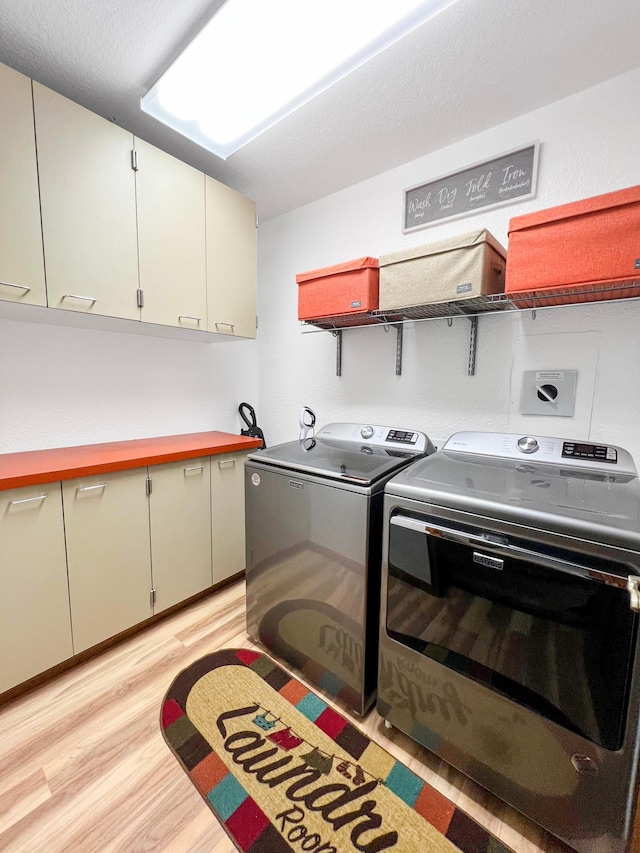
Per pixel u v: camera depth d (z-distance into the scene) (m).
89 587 1.59
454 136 1.74
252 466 1.69
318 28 1.14
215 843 0.99
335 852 0.98
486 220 1.73
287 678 1.58
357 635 1.36
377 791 1.13
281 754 1.24
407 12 1.08
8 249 1.31
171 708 1.41
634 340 1.43
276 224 2.58
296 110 1.56
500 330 1.72
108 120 1.63
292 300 2.54
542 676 0.99
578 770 0.95
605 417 1.50
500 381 1.74
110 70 1.40
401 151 1.85
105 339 2.02
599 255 1.15
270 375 2.74
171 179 1.79
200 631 1.86
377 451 1.80
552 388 1.61
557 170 1.54
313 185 2.17
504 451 1.55
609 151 1.43
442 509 1.12
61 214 1.43
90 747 1.25
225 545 2.18
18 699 1.43
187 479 1.95
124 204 1.62
